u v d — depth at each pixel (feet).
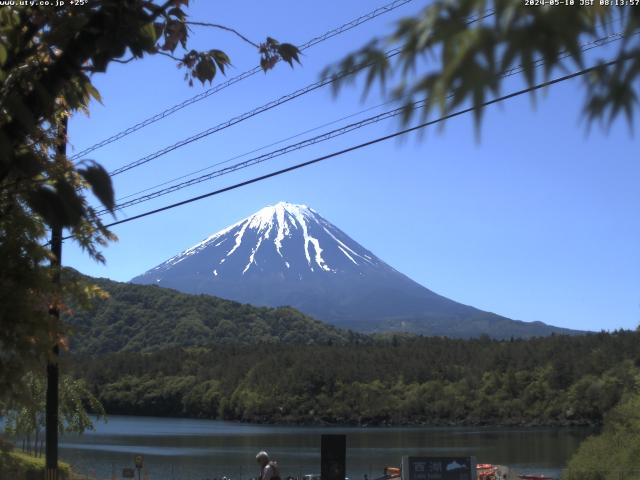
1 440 25.18
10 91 15.06
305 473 168.66
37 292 18.63
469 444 286.05
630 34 4.81
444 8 4.75
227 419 444.14
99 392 473.67
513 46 4.72
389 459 223.92
